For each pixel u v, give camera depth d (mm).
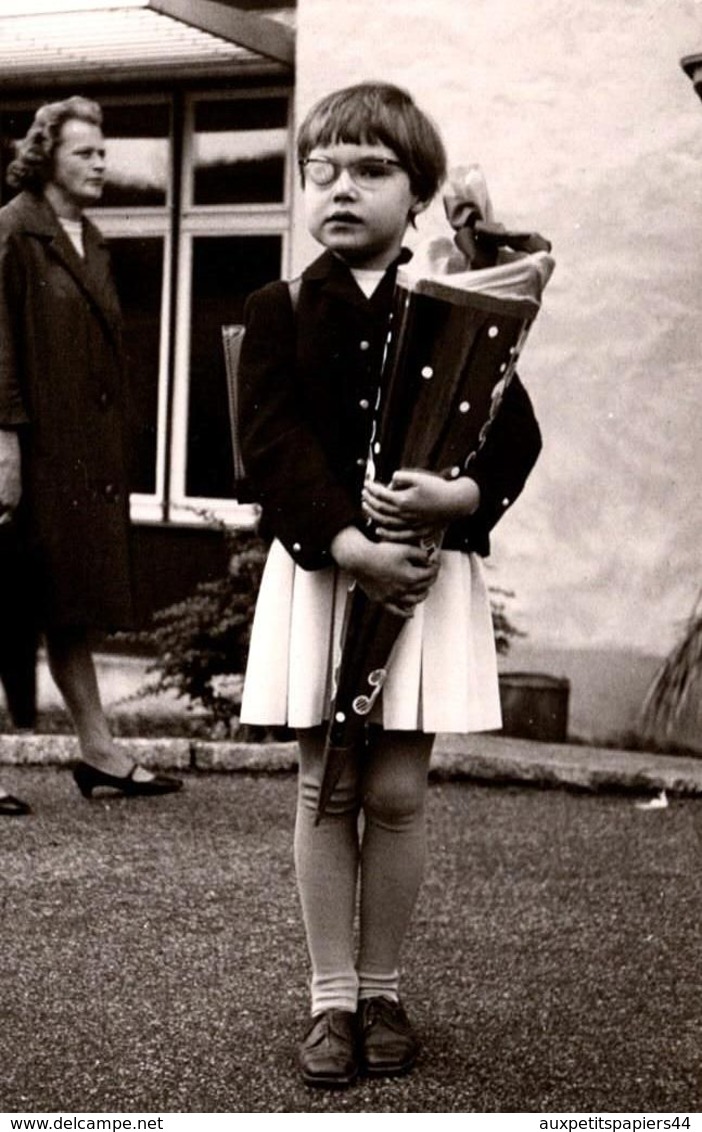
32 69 9398
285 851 5785
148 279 9461
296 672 3770
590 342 8023
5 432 6227
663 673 7863
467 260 3754
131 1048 3982
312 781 3867
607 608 8008
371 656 3652
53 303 6266
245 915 5027
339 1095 3707
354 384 3744
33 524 6277
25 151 6363
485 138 8219
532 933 4930
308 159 3762
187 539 9227
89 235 6484
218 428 9320
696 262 7809
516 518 8195
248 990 4387
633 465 7953
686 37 7793
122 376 6484
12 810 6219
